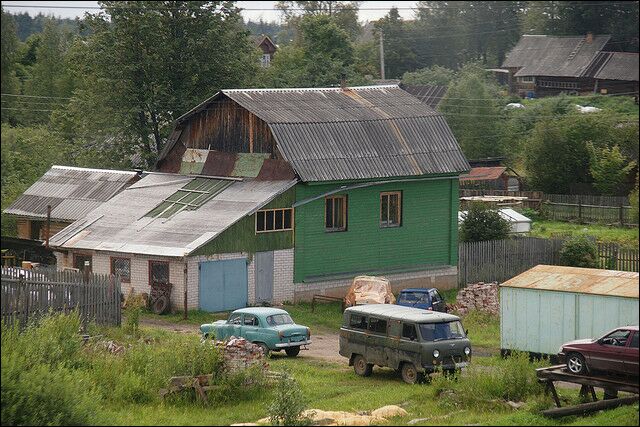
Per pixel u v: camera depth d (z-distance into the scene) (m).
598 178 92.81
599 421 31.31
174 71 76.62
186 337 41.97
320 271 59.91
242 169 61.44
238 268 56.12
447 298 63.19
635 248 71.75
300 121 61.09
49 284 42.31
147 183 64.25
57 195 66.94
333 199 60.69
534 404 33.84
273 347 44.38
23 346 34.66
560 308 43.91
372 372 42.00
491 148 107.81
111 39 75.56
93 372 35.47
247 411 33.81
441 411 34.16
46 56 108.69
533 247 69.12
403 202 63.44
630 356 33.44
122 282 56.34
